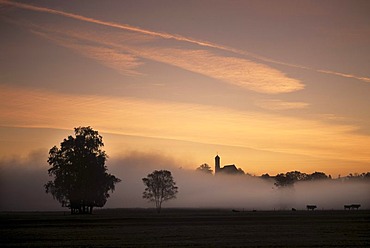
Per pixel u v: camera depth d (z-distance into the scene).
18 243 58.03
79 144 144.38
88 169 138.75
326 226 83.69
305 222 96.12
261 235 66.38
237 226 85.38
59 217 120.88
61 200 139.88
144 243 56.81
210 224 91.81
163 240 60.19
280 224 90.12
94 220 106.75
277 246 53.09
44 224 92.75
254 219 110.25
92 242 58.34
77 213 144.62
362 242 56.81
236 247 52.44
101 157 145.00
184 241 58.75
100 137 148.00
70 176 137.25
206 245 54.34
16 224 93.06
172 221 103.00
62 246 54.56
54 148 143.38
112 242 58.12
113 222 98.81
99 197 140.38
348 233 69.00
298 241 58.19
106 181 141.75
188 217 122.94
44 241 60.03
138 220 107.31
